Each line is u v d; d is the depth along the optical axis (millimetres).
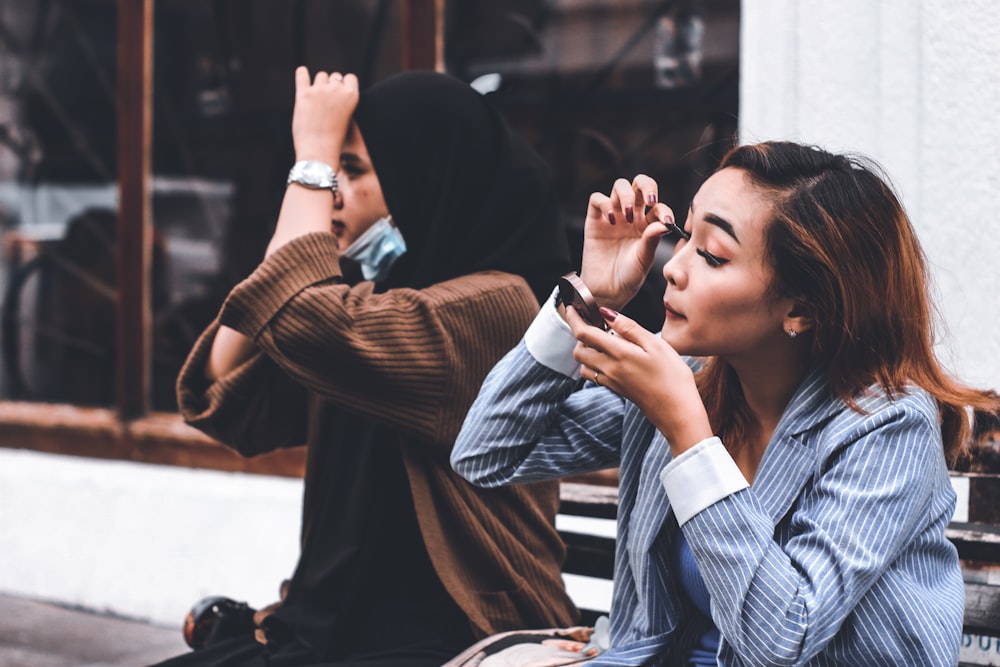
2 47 4238
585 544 2076
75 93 4137
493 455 1631
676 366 1354
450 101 2041
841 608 1256
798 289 1363
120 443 4086
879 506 1297
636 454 1580
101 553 3969
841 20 2445
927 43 2316
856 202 1365
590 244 1645
